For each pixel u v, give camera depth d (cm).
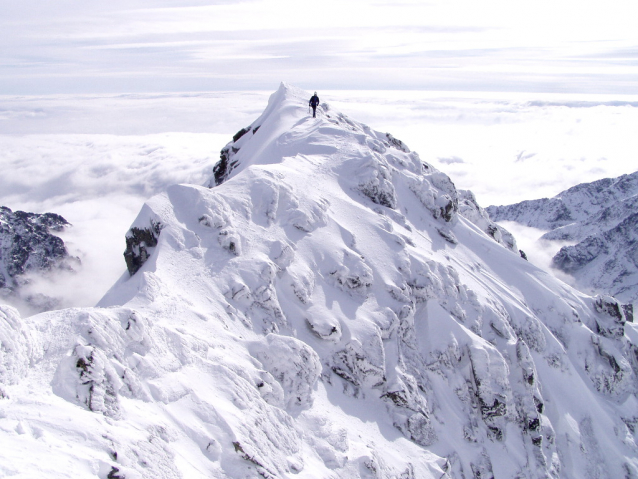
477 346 3284
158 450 1415
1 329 1405
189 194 3047
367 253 3434
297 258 3116
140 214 2917
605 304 4597
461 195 5600
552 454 3341
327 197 3744
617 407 4119
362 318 2984
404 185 4634
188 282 2603
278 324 2739
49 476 1070
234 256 2884
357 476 2095
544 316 4366
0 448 1090
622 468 3616
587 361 4228
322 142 4622
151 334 1819
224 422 1692
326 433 2197
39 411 1280
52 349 1543
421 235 4278
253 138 5716
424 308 3409
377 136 5656
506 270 4606
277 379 2281
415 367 3075
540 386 3744
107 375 1501
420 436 2739
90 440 1264
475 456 2944
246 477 1598
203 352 2033
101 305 2416
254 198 3334
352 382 2773
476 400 3209
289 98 5850
